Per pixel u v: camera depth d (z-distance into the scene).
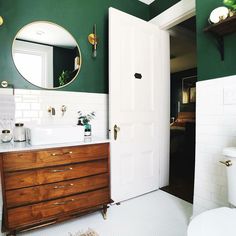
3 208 1.34
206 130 1.66
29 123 1.79
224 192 1.53
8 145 1.46
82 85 2.09
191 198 2.22
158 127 2.46
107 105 2.24
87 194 1.64
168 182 2.62
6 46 1.69
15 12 1.73
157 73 2.43
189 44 3.63
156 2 2.50
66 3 1.98
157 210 1.94
